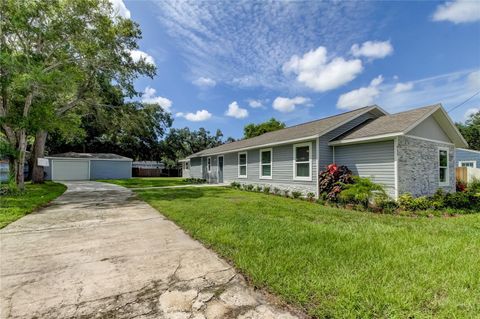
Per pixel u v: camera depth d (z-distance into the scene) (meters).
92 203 8.00
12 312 2.02
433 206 7.36
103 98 16.95
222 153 17.06
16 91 9.60
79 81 12.45
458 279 2.49
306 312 2.02
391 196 7.82
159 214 6.19
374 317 1.92
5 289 2.40
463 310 1.99
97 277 2.67
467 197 7.87
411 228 4.71
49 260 3.15
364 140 8.38
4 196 8.78
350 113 11.14
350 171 8.91
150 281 2.58
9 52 9.45
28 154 19.31
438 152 9.64
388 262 2.91
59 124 12.09
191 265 2.99
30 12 9.56
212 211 6.25
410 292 2.24
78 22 10.86
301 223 4.97
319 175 9.16
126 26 13.18
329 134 9.64
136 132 20.83
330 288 2.32
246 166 14.25
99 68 13.89
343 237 3.95
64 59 11.27
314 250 3.33
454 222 5.39
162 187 14.51
